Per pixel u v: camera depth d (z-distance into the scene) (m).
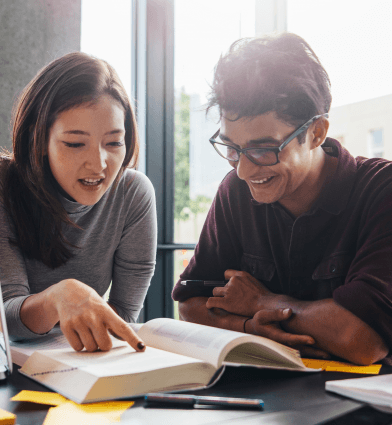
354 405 0.51
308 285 1.02
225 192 1.14
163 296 2.43
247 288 0.99
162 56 2.46
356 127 2.13
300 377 0.64
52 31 2.17
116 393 0.51
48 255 1.00
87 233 1.10
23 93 0.98
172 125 2.46
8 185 0.98
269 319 0.89
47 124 0.90
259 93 0.79
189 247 2.39
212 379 0.59
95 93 0.88
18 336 0.82
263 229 1.08
